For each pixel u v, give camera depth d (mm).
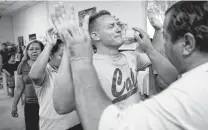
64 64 457
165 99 307
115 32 687
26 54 1561
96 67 642
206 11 330
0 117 2709
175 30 359
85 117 323
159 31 849
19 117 2711
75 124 1024
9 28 5293
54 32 932
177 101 296
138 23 1973
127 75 705
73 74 341
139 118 297
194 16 331
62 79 446
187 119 280
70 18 381
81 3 2262
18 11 4785
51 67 1057
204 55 347
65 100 451
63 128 1013
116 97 648
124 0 2021
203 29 328
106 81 631
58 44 1031
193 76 327
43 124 1051
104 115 322
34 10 4125
